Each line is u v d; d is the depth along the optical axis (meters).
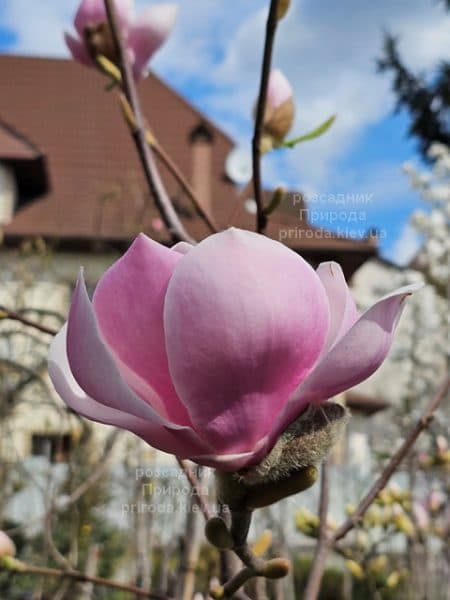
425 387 2.38
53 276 2.15
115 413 0.29
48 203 6.47
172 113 7.48
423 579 1.32
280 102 0.64
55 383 0.31
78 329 0.27
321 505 0.62
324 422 0.28
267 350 0.27
